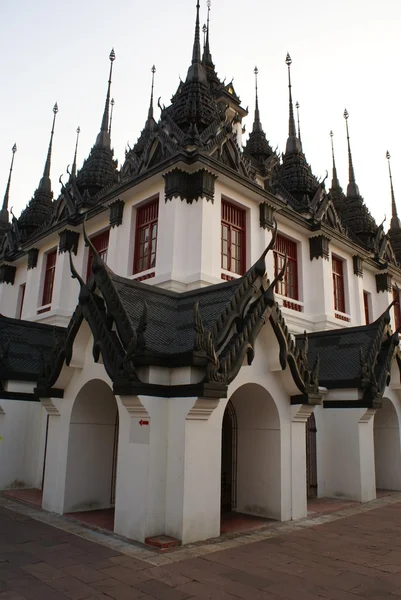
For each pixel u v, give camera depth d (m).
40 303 23.55
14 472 15.64
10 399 15.87
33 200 29.58
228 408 13.00
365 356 15.95
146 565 8.16
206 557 8.70
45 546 9.17
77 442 12.30
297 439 12.30
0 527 10.56
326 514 12.82
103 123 27.11
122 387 9.79
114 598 6.80
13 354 16.62
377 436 18.38
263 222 19.09
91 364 11.84
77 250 22.23
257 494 12.20
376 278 26.75
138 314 11.13
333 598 7.04
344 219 28.50
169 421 10.10
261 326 11.23
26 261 26.56
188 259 16.55
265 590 7.26
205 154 16.94
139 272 17.98
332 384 15.75
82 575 7.66
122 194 19.08
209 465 10.12
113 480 12.84
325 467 15.62
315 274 21.64
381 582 7.72
